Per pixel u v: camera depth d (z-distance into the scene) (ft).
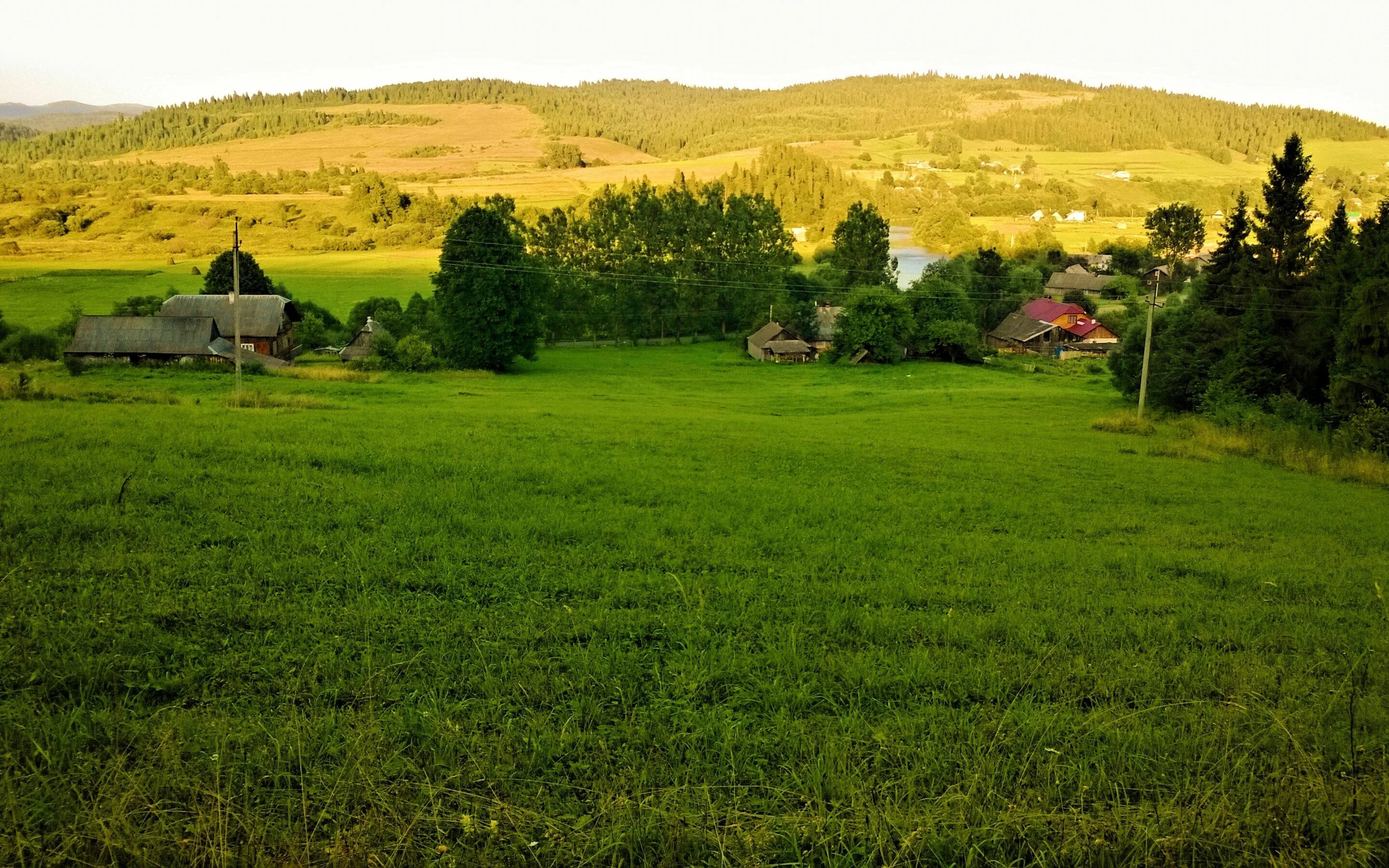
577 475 60.80
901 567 41.22
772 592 35.55
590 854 17.03
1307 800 18.90
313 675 23.09
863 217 386.73
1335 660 29.81
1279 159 170.81
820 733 22.12
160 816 17.02
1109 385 227.20
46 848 16.06
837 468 78.07
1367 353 120.16
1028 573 41.68
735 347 334.03
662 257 371.76
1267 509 69.51
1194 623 33.94
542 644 27.78
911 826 18.03
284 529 39.32
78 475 46.70
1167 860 17.58
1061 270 439.63
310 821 17.53
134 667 23.71
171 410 86.69
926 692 25.58
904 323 278.26
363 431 78.54
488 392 168.76
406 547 37.45
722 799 19.08
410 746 20.42
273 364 202.80
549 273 298.15
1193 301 172.76
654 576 36.27
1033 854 17.71
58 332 209.46
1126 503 67.92
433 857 16.69
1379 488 89.86
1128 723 23.21
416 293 293.02
